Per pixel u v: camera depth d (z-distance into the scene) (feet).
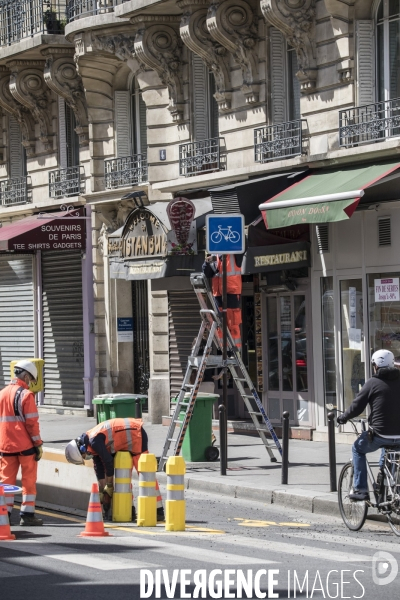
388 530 48.16
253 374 88.33
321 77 78.28
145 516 49.80
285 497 56.08
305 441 79.20
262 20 84.07
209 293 66.90
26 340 118.73
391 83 74.90
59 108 113.60
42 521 50.29
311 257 79.46
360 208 74.28
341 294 77.20
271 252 76.54
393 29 74.64
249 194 75.72
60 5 110.01
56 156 114.93
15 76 113.80
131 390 105.19
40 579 36.17
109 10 98.37
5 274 122.42
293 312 81.82
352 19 75.97
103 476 52.47
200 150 91.04
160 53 92.32
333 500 53.47
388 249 73.10
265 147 82.94
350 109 75.46
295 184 75.82
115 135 104.63
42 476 58.85
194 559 39.73
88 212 107.55
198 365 66.69
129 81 104.83
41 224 105.19
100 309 106.52
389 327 73.36
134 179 101.55
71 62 108.37
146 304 103.86
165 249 84.17
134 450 52.54
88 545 43.42
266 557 40.34
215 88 92.38
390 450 46.26
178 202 83.56
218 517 52.60
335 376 78.02
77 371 110.42
